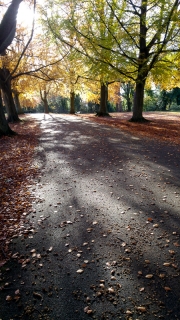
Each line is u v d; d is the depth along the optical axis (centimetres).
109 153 803
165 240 331
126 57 1262
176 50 1242
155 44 1295
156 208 418
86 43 1331
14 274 281
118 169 635
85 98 2617
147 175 580
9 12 559
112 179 564
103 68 1295
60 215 409
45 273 280
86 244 330
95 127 1433
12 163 728
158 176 570
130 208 422
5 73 1988
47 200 467
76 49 1326
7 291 257
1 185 548
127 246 322
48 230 367
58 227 374
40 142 1050
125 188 509
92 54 1384
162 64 1320
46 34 1355
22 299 246
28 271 285
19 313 230
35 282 268
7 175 616
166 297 240
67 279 270
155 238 336
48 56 1919
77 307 234
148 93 4716
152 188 502
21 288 260
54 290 255
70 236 350
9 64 1733
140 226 366
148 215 396
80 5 1214
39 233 361
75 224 380
